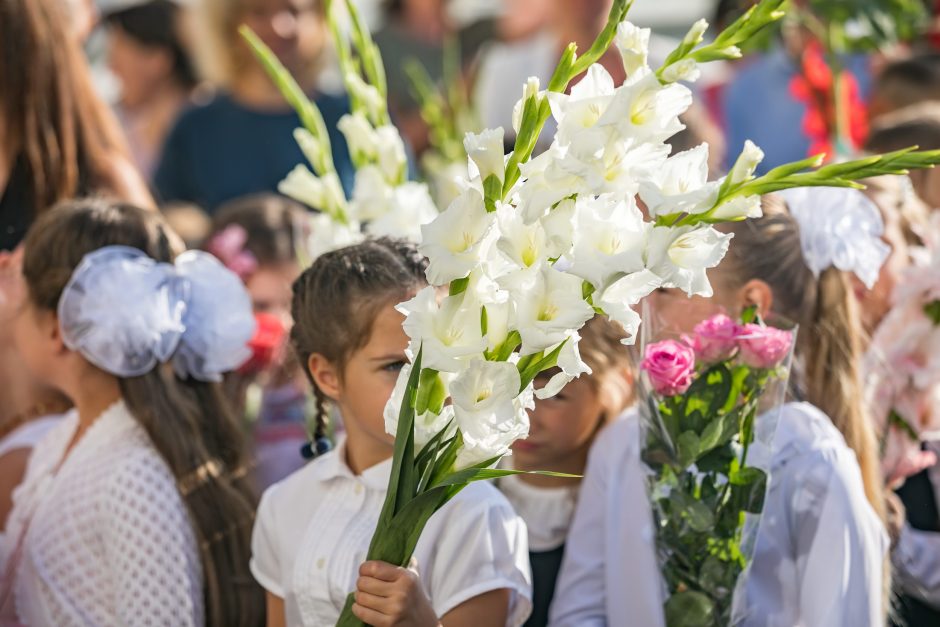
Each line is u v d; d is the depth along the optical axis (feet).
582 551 14.29
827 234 13.98
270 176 26.37
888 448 15.65
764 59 30.25
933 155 8.27
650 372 11.40
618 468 14.16
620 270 8.21
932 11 25.88
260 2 26.09
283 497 12.92
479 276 8.61
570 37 29.91
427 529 11.75
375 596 9.45
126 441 13.93
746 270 13.76
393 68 33.17
